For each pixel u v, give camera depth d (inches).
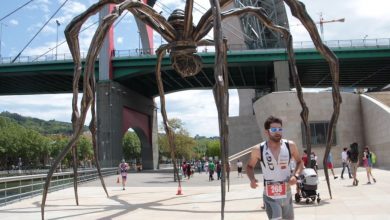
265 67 2281.0
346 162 815.7
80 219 389.7
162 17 439.5
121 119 2326.5
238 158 1546.5
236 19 2529.5
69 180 992.9
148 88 2753.4
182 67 482.0
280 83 2095.2
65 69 2289.6
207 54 2091.5
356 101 1451.8
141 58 2214.6
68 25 407.8
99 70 2256.4
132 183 1063.6
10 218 412.8
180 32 458.0
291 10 414.0
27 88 2817.4
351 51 2107.5
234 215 388.5
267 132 202.7
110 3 412.2
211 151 4500.5
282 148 201.8
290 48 446.0
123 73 2253.9
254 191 650.2
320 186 646.5
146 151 2938.0
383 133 1233.4
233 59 2127.2
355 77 2630.4
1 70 2306.8
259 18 448.5
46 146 3818.9
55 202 554.9
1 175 2719.0
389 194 506.0
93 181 1180.5
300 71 2351.1
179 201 533.6
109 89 2222.0
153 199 569.9
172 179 1259.2
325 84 2778.1
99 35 373.4
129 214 415.2
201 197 580.1
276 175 201.2
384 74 2541.8
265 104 1494.8
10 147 3361.2
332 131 446.3
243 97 2847.0
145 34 2529.5
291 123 1419.8
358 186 627.5
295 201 457.4
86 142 4220.0
